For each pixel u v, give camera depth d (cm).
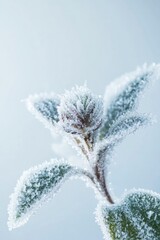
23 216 15
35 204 15
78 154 17
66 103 16
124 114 17
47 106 17
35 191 15
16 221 15
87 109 16
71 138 16
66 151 20
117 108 17
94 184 16
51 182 15
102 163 16
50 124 17
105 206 15
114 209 15
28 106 17
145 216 15
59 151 20
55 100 18
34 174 15
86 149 16
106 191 16
